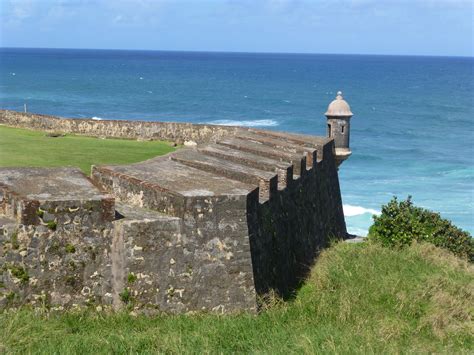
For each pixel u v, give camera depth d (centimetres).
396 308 1476
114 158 2314
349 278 1623
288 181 1802
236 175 1608
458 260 1884
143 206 1373
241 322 1264
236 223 1351
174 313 1280
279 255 1612
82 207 1222
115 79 14600
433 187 4484
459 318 1454
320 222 2212
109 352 1070
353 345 1209
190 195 1302
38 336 1092
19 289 1176
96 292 1238
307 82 15362
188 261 1294
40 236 1191
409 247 1947
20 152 2308
